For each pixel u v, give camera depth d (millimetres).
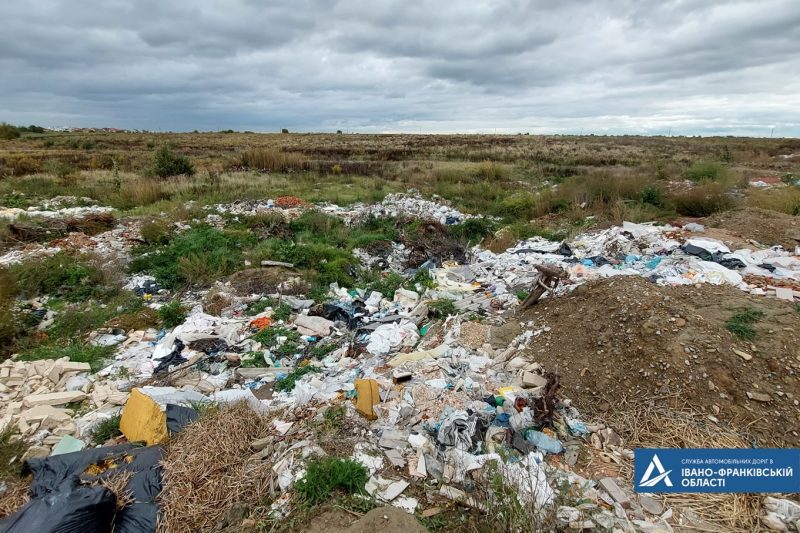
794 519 2893
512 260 8805
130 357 5629
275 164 23078
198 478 3131
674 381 3969
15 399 4699
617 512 3004
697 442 3510
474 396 4234
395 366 4992
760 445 3441
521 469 3246
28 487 3113
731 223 9242
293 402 4426
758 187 13820
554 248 9305
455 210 14000
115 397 4656
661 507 3064
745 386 3793
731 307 4586
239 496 3076
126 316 6719
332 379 4949
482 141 49125
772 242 8195
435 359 4988
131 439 3863
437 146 41125
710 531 2895
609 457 3506
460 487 3189
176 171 18891
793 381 3752
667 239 8570
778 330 4152
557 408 4012
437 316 6516
